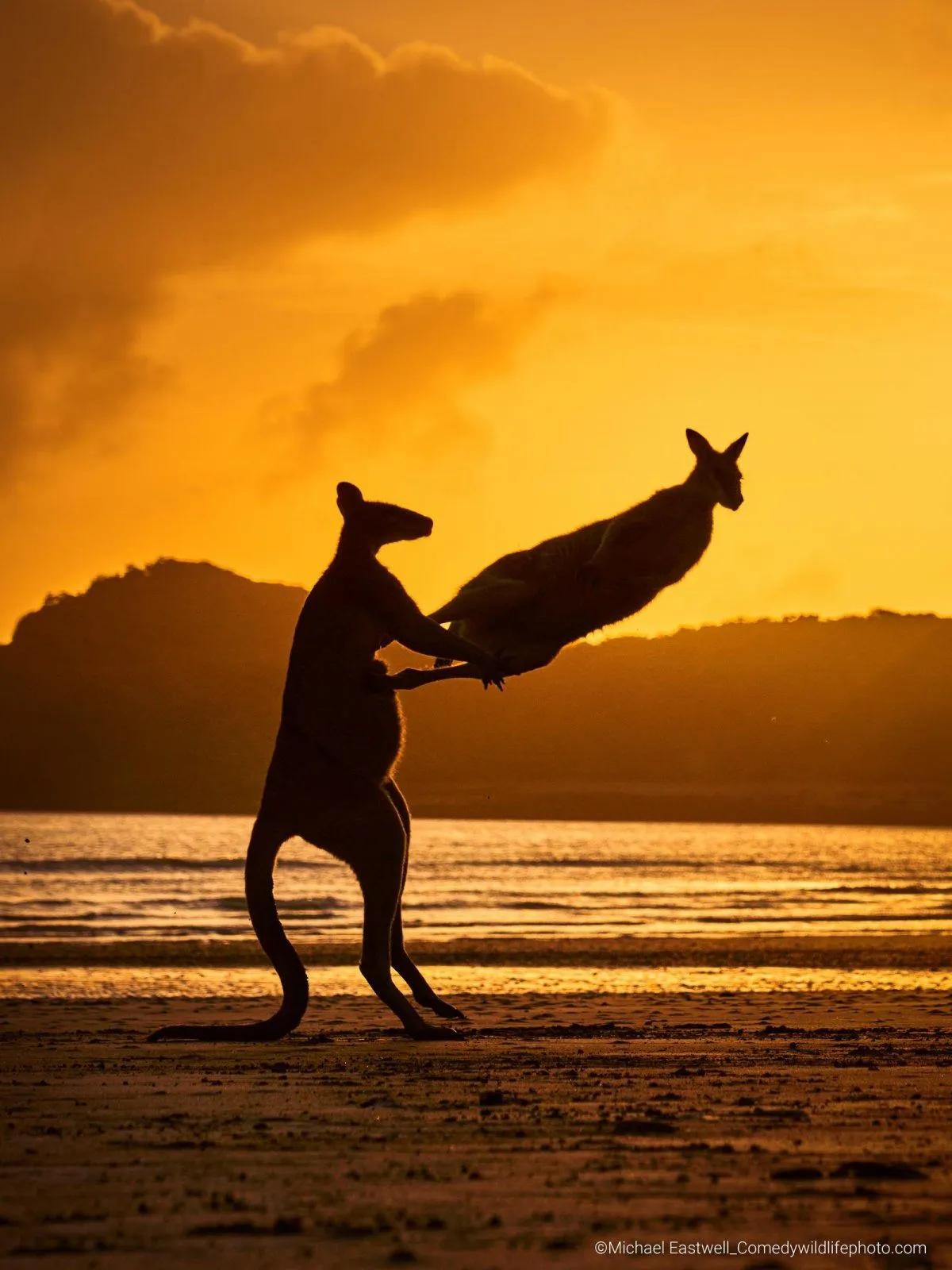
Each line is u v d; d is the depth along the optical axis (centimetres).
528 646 1420
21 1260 592
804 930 4528
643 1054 1441
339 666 1545
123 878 6844
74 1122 969
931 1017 2066
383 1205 694
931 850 12400
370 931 1606
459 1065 1332
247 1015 2202
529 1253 600
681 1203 696
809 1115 984
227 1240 626
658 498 1365
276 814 1580
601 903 5819
